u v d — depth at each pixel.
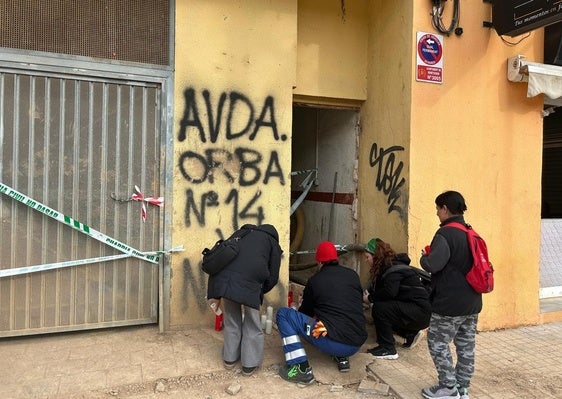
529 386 3.71
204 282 4.45
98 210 4.16
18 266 3.96
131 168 4.24
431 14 4.71
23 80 3.92
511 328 5.12
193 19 4.34
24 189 3.95
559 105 5.46
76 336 4.18
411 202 4.67
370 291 4.44
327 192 6.25
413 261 4.69
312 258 6.64
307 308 3.89
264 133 4.61
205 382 3.51
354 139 5.63
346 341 3.58
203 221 4.42
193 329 4.41
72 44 4.01
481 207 4.98
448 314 3.13
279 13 4.62
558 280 5.89
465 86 4.88
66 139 4.05
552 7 3.98
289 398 3.34
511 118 5.10
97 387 3.36
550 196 7.22
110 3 4.11
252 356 3.59
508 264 5.11
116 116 4.18
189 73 4.34
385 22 5.07
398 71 4.84
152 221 4.33
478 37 4.92
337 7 5.24
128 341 4.11
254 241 3.61
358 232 5.59
